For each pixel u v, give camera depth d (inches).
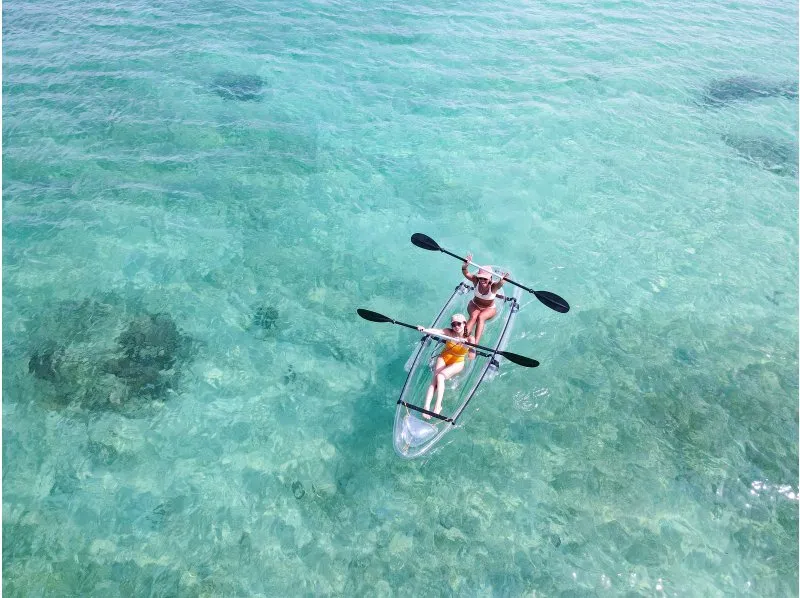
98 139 565.9
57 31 733.9
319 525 309.7
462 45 762.8
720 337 409.7
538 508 315.3
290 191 532.4
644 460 335.3
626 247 485.1
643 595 280.4
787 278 458.6
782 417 355.9
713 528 305.3
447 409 350.0
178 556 294.4
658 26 836.6
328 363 393.7
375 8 854.5
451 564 293.6
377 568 292.8
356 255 476.4
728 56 763.4
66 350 383.2
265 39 754.8
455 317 356.5
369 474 332.2
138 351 388.5
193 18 793.6
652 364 389.7
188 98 634.2
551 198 532.7
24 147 545.0
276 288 443.5
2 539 293.6
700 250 482.3
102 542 297.4
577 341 406.9
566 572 288.8
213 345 399.2
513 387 373.1
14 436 338.0
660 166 569.9
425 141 597.6
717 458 335.9
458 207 523.2
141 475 327.3
